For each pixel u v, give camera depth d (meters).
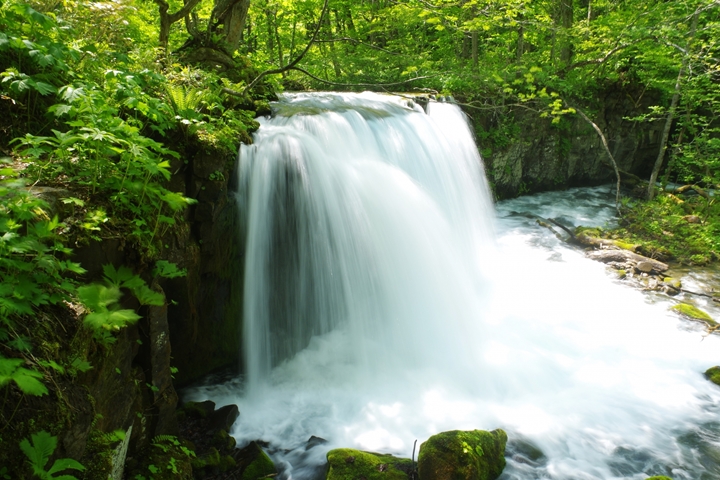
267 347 6.27
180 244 4.51
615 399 5.75
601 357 6.58
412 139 8.90
